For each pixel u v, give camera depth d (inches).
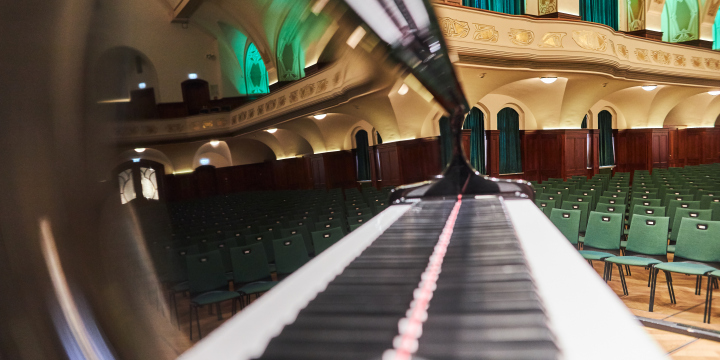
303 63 304.0
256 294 97.5
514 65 352.8
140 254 20.9
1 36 13.4
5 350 13.3
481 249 52.3
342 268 45.5
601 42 383.2
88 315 15.8
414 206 111.3
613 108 597.0
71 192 15.6
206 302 69.6
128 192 20.2
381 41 64.7
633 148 598.2
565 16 407.5
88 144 16.6
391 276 41.1
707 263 138.4
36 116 14.3
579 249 180.5
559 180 408.5
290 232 141.3
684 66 494.3
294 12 98.3
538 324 25.8
